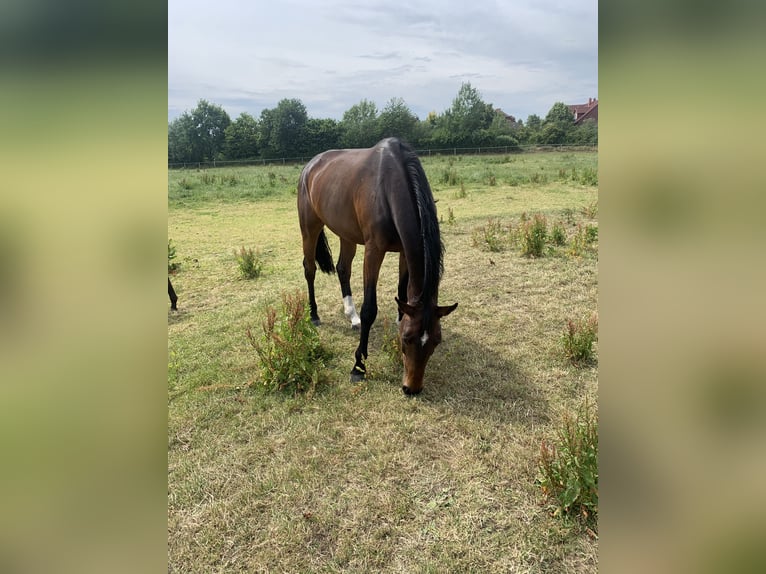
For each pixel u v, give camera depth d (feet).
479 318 13.73
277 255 22.80
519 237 21.22
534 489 7.46
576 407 9.49
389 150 11.12
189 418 9.78
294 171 87.25
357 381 10.84
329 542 6.80
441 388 10.39
